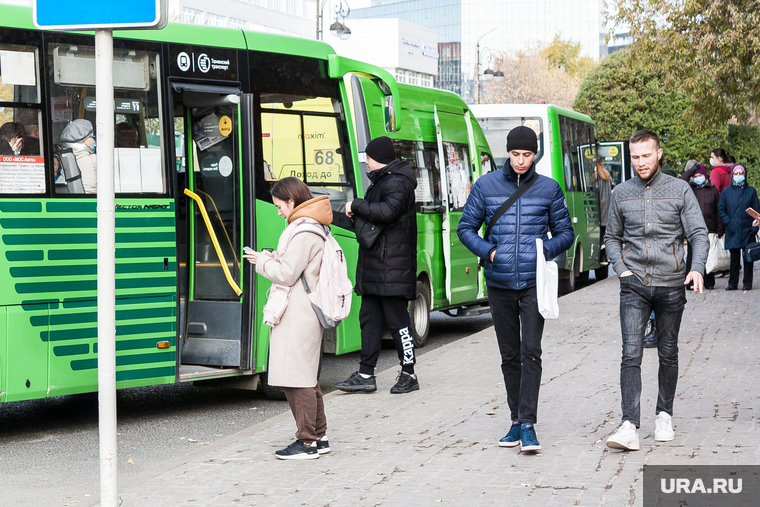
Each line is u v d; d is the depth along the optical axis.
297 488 5.40
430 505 5.01
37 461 6.56
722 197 16.84
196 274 8.31
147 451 6.86
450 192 12.63
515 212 6.12
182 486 5.46
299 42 8.95
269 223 8.40
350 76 10.34
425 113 12.24
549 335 11.78
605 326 12.59
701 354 9.97
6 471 6.28
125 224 7.40
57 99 7.07
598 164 22.03
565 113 19.55
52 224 6.98
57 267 7.01
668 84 23.03
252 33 8.48
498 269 6.12
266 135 8.47
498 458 5.97
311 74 9.04
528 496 5.12
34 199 6.90
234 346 8.14
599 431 6.66
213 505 5.08
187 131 8.23
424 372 9.47
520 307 6.16
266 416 8.14
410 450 6.25
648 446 6.17
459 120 13.33
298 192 6.13
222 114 8.17
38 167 6.93
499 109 18.91
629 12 22.44
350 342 9.37
